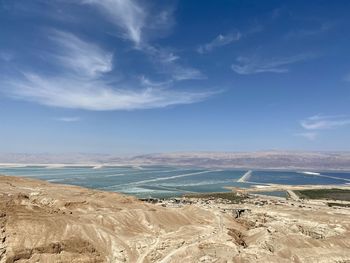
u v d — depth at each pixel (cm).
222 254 7569
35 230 6869
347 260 8219
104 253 7244
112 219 8519
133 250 7550
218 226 9756
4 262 6228
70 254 6825
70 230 7269
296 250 8294
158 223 9144
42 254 6562
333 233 9812
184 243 8088
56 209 8538
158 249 7719
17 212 7225
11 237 6575
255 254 7706
